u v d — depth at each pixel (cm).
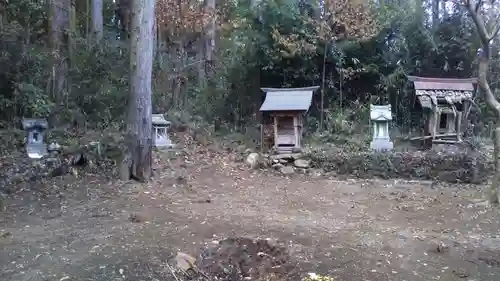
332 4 1002
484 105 1012
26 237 432
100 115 931
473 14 598
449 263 386
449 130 906
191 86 1221
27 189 631
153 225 481
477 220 538
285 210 583
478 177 790
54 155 734
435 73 1074
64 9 1002
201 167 826
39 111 802
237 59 1121
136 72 711
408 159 827
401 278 351
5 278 330
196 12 1204
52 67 914
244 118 1105
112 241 421
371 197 675
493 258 398
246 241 388
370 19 1013
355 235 467
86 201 593
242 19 1127
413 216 558
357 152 866
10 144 743
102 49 1094
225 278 333
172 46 1262
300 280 335
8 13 932
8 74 834
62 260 369
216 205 598
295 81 1082
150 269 349
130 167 721
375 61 1077
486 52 614
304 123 1010
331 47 1055
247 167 859
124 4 1447
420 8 1076
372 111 884
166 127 903
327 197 674
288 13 1036
